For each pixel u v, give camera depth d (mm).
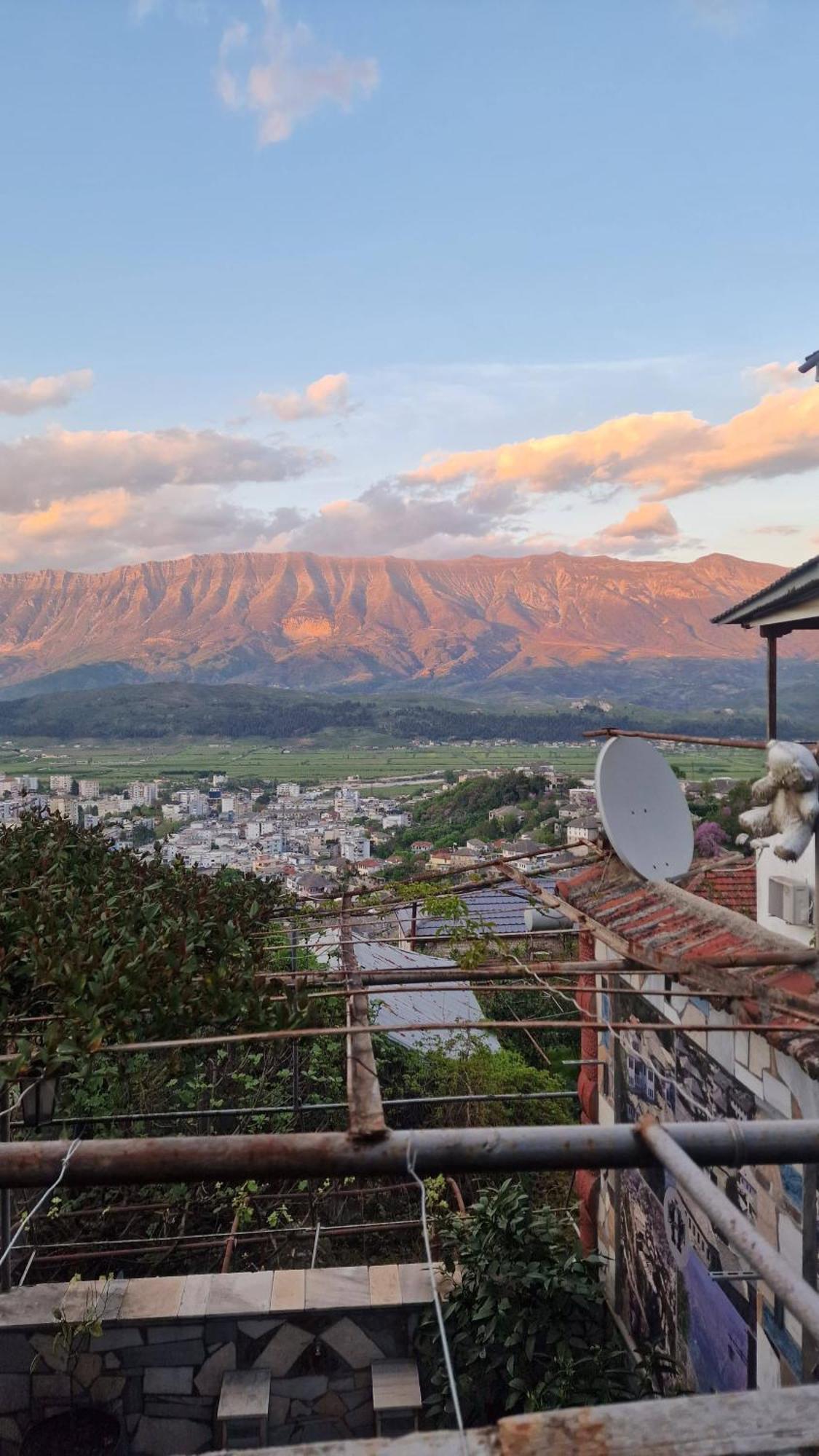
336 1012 9531
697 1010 5930
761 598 7578
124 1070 5258
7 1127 5723
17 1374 6117
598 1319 6375
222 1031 4629
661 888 6543
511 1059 14031
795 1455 1606
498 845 53312
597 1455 1595
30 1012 5051
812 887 5793
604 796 7047
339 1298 6332
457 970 5547
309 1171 2920
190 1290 6391
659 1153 2791
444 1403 6020
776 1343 4652
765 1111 5008
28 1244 7457
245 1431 6062
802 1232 4551
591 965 5426
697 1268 5660
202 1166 2906
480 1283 6254
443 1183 8375
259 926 6801
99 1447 5535
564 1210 8586
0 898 5727
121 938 4980
